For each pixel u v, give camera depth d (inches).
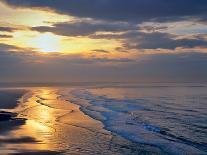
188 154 801.6
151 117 1533.0
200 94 3656.5
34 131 1139.9
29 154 816.3
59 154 816.3
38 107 1995.6
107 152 836.0
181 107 2054.6
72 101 2514.8
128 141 965.8
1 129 1178.6
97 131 1139.3
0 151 847.1
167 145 904.9
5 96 3080.7
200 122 1368.1
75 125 1277.1
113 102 2449.6
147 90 4972.9
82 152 836.6
